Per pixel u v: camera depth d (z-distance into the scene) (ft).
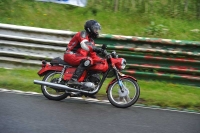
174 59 44.93
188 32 56.13
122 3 61.21
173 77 44.75
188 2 62.49
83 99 37.32
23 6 59.31
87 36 35.45
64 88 34.96
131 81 34.63
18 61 47.16
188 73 44.80
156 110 34.60
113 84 34.76
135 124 29.40
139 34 54.90
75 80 35.12
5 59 47.24
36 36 47.65
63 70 36.06
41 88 36.04
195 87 44.62
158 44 45.65
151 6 61.16
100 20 57.62
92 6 60.39
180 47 45.42
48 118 29.09
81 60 35.12
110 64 35.01
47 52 47.21
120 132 26.91
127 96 34.55
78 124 28.12
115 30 55.52
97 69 34.99
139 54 45.78
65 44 46.91
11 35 47.70
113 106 34.83
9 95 35.70
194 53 44.62
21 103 33.04
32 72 46.34
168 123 30.42
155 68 45.16
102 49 35.06
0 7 58.75
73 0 60.18
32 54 47.32
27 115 29.40
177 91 42.96
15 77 43.09
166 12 60.34
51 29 51.70
